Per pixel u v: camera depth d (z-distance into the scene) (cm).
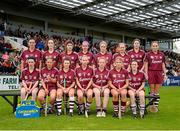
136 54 880
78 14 2752
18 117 736
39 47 2302
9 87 1577
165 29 3700
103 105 766
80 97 775
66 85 798
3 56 1917
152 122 677
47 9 2705
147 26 3484
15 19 2680
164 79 895
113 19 3052
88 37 3169
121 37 3691
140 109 754
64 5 2559
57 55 881
